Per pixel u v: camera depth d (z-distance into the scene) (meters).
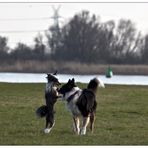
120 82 43.78
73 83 17.66
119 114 22.45
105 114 22.34
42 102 25.88
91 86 17.70
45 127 18.33
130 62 72.81
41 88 31.52
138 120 21.02
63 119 20.88
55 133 17.70
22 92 29.55
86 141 16.31
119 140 16.61
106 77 51.50
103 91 30.50
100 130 18.50
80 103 17.25
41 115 17.56
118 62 72.81
